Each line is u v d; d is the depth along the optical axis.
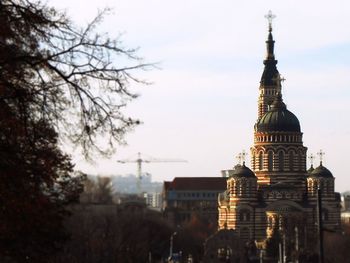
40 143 42.47
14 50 41.28
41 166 42.19
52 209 43.94
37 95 41.69
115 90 42.03
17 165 41.38
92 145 42.50
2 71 41.09
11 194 40.84
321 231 77.94
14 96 41.19
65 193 45.88
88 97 41.94
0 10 40.97
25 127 41.31
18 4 41.50
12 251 44.84
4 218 41.06
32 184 41.91
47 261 47.31
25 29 41.31
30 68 41.56
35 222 42.16
